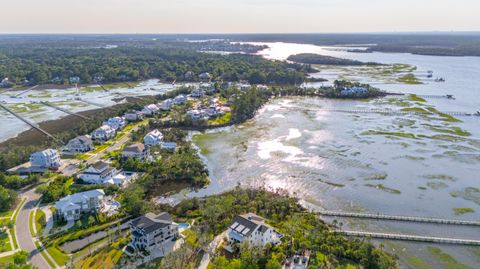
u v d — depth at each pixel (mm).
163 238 78875
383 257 70500
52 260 73125
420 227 86938
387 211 94688
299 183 111812
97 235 82188
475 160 128625
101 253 75562
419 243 80312
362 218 90938
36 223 87000
